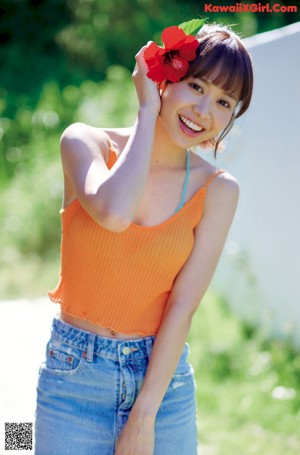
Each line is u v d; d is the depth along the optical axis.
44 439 2.57
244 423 4.80
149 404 2.53
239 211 6.39
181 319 2.62
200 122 2.58
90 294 2.57
